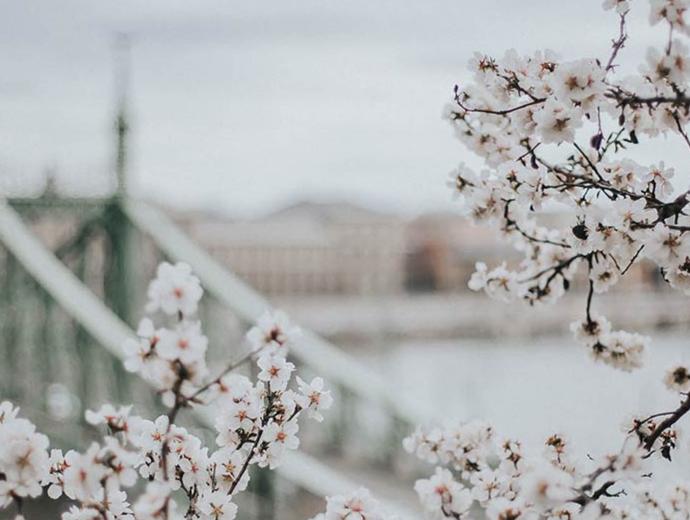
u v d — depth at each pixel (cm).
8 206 1071
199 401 164
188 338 158
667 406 256
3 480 161
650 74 184
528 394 1969
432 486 197
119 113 1109
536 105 205
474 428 227
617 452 198
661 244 194
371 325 4059
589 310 229
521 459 213
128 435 173
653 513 211
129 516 191
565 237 237
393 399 1101
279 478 802
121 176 1133
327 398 199
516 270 255
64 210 1116
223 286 1076
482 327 3522
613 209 200
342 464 1057
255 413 199
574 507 187
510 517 183
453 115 225
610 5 186
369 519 193
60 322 907
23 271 924
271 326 181
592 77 185
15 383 897
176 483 197
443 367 3114
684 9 174
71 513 192
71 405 879
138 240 1148
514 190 216
